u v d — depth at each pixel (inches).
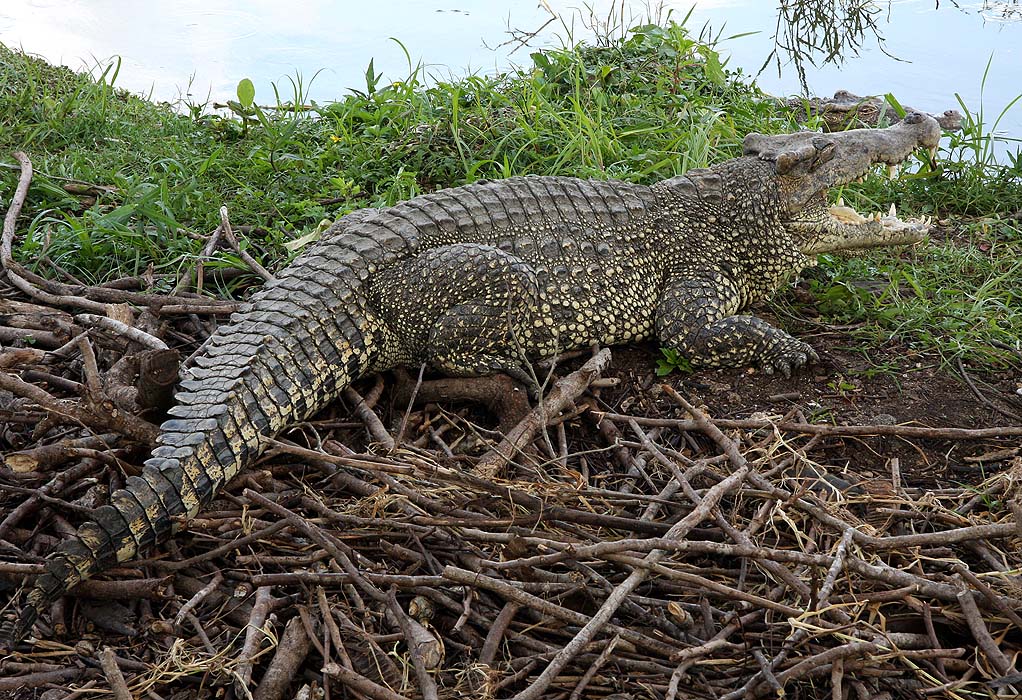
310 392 186.4
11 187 272.5
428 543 162.6
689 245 229.8
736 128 324.5
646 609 153.5
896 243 237.8
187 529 161.0
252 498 155.3
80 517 168.9
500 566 148.6
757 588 157.9
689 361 221.9
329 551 151.6
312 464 180.2
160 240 256.5
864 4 329.1
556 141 303.3
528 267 208.1
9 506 169.9
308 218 274.4
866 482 185.0
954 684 141.9
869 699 141.9
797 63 333.1
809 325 238.1
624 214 227.0
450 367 202.2
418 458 169.8
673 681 135.7
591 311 219.0
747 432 193.9
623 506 176.9
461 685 141.2
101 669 145.3
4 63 362.9
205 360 181.2
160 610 154.9
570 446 197.9
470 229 214.7
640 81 345.4
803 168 230.4
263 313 190.4
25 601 152.9
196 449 161.6
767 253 233.1
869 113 372.5
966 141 322.3
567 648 136.9
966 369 220.1
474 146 307.1
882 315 235.1
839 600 152.6
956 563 150.6
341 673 135.6
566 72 349.4
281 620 151.6
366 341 199.3
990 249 277.3
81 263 248.8
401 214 213.6
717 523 160.2
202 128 333.7
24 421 184.2
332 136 310.7
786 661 142.6
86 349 162.7
